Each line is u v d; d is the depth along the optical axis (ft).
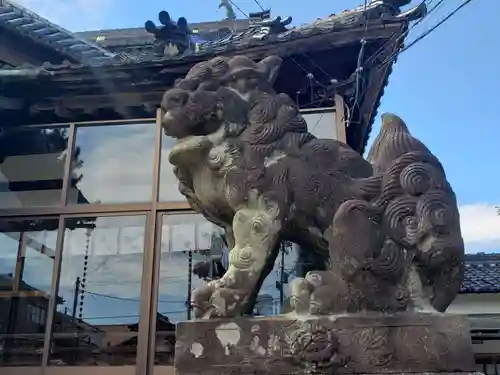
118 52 35.12
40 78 23.76
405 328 8.73
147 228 23.71
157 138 25.03
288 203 9.73
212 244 23.24
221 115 10.32
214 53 22.39
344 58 22.34
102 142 25.50
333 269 9.28
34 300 24.07
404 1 21.56
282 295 19.94
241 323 8.97
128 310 23.27
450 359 8.55
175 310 22.49
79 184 25.38
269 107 10.40
